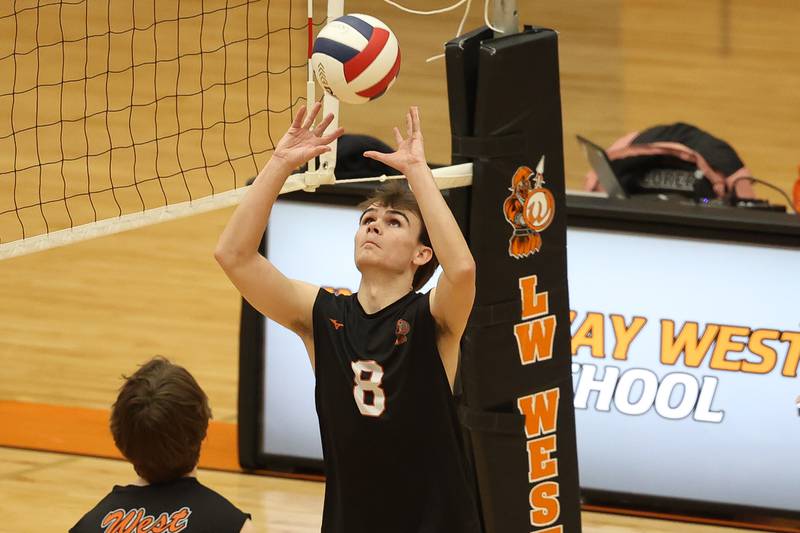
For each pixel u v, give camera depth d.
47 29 42.72
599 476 18.09
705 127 37.22
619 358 17.89
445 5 43.59
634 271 17.75
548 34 13.92
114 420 9.98
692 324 17.69
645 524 17.86
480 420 14.16
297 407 18.88
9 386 21.94
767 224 17.27
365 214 10.99
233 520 9.96
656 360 17.84
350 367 10.71
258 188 10.78
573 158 35.25
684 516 18.14
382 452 10.70
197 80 38.94
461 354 14.23
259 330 18.80
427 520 10.71
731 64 41.44
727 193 22.25
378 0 43.97
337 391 10.80
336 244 18.45
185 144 34.16
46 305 25.48
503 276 14.02
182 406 9.91
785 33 43.53
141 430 9.83
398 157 10.62
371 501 10.84
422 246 10.95
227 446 20.05
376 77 12.58
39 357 23.20
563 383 14.50
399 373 10.59
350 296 11.12
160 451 9.88
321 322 10.93
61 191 31.05
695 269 17.61
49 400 21.45
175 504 9.97
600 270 17.83
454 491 10.73
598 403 18.00
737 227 17.36
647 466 17.97
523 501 14.38
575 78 40.06
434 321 10.62
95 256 28.05
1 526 16.80
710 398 17.77
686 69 40.97
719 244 17.48
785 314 17.50
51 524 16.95
